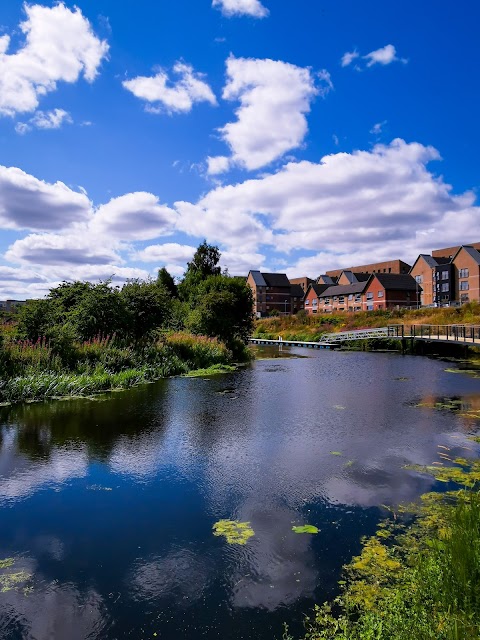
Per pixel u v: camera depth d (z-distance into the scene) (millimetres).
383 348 32531
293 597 3457
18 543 4305
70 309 16859
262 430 8391
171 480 5898
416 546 4141
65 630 3129
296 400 11359
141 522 4719
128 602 3430
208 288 27234
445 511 4863
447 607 3127
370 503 5129
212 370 17578
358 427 8625
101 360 14211
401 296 70562
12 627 3156
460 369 18797
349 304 77062
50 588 3602
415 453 6973
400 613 3172
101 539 4371
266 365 20844
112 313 16109
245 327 27250
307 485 5699
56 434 8008
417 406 10625
